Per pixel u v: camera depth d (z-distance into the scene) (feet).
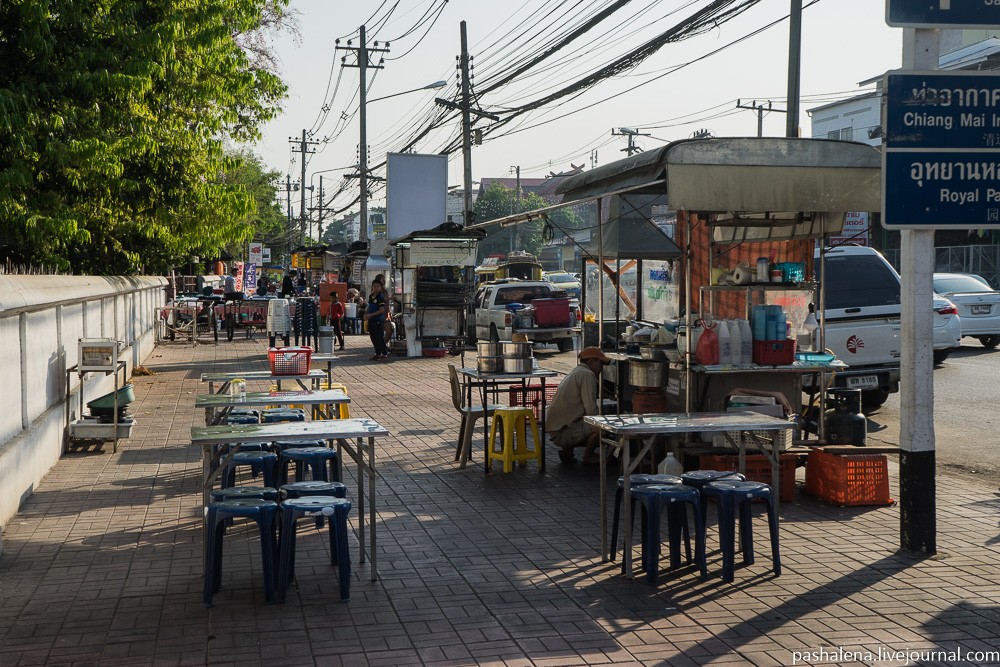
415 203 102.53
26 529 24.63
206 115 56.29
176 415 45.11
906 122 21.43
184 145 52.95
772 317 29.63
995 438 38.06
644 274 43.27
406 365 71.72
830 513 26.68
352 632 17.43
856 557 22.24
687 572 21.16
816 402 39.91
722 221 33.68
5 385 26.45
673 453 29.81
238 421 29.58
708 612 18.49
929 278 22.26
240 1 52.54
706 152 27.63
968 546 23.11
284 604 18.97
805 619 18.08
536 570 21.25
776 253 36.83
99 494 28.60
